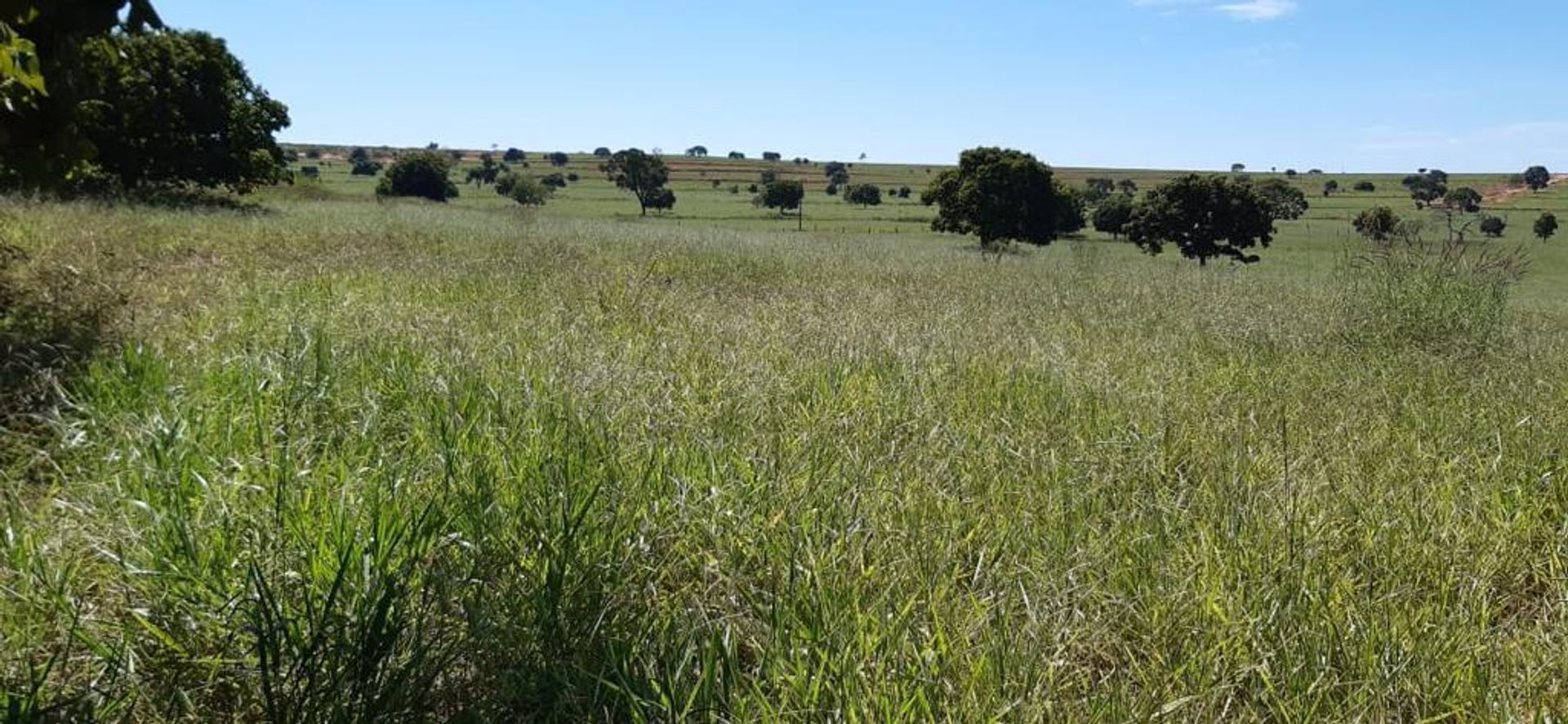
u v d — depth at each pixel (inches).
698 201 4672.7
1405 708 104.9
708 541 138.3
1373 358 313.7
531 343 271.0
